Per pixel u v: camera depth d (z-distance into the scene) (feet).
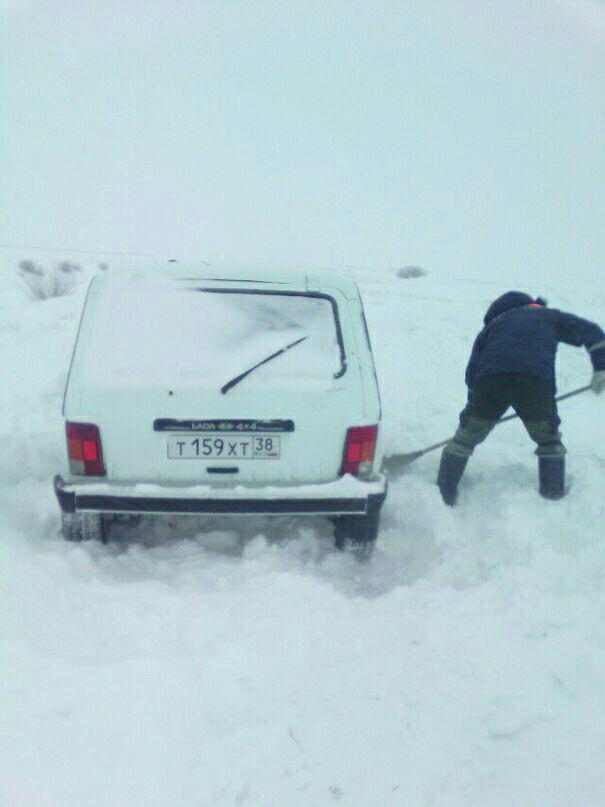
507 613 9.88
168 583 11.02
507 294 15.11
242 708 7.94
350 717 7.93
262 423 11.15
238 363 11.43
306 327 11.96
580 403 22.44
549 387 13.57
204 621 9.52
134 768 6.88
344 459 11.39
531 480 15.07
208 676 8.32
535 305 14.67
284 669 8.63
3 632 8.62
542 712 7.97
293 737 7.58
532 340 13.73
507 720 7.87
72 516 11.69
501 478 15.40
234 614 9.78
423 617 9.98
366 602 10.66
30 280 50.96
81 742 7.07
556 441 13.70
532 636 9.47
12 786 6.49
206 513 11.00
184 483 11.14
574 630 9.41
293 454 11.29
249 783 6.93
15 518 12.91
